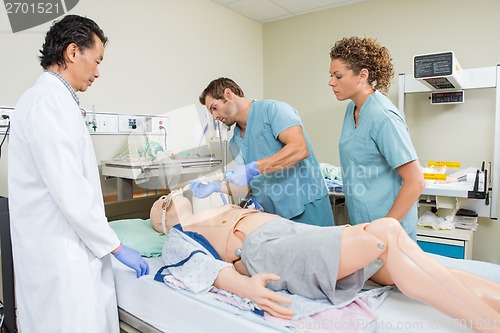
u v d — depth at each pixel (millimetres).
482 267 1221
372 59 1272
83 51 1129
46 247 1060
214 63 2742
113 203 1777
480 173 2053
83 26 1122
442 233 1954
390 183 1320
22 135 1056
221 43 2801
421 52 2541
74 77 1156
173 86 2412
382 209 1345
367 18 2730
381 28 2680
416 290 897
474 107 2361
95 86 1971
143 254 1479
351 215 1457
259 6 2814
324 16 2916
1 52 1645
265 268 1110
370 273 1135
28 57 1731
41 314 1084
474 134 2377
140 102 2203
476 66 2363
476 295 846
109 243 1128
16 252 1118
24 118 1043
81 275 1081
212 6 2701
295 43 3088
